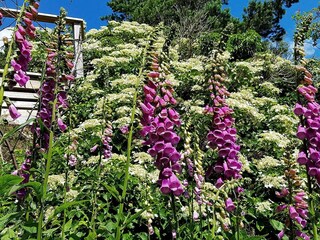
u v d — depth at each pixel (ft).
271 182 18.57
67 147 12.09
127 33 38.83
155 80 9.55
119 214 8.66
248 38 51.62
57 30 10.16
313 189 11.25
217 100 11.42
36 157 10.01
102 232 11.57
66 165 11.98
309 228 13.43
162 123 9.30
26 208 9.71
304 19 11.42
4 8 8.74
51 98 10.09
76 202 7.92
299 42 11.26
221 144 10.98
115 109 23.12
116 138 21.57
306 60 11.16
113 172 16.75
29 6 8.85
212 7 84.48
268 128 25.90
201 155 10.82
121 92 24.40
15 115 8.69
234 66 31.60
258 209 17.03
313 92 10.85
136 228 16.21
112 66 30.25
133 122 9.29
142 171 16.65
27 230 8.48
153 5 78.79
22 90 27.50
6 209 11.68
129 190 16.15
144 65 9.60
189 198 11.37
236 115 23.91
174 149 9.26
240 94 25.08
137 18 77.77
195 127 11.80
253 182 20.92
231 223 11.49
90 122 19.17
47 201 12.97
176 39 45.37
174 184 9.15
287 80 35.47
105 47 35.32
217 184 10.93
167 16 73.31
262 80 36.29
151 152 9.30
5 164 17.51
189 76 29.17
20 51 8.73
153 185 16.43
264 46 60.95
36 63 22.94
